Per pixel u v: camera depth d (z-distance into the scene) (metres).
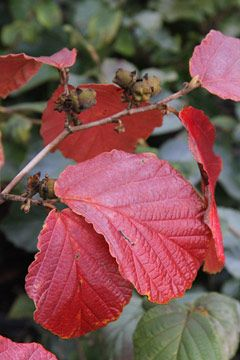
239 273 0.89
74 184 0.46
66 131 0.49
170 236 0.46
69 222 0.45
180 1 1.23
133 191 0.46
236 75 0.50
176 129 0.96
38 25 1.12
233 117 1.24
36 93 1.13
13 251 1.05
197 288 0.97
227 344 0.60
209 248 0.49
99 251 0.46
